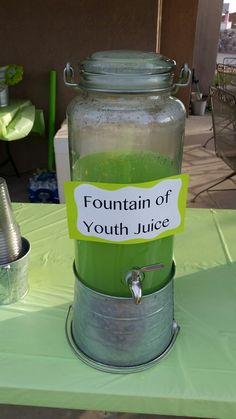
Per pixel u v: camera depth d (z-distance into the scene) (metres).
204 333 0.57
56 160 1.93
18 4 2.19
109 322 0.48
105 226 0.45
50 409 1.14
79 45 2.29
